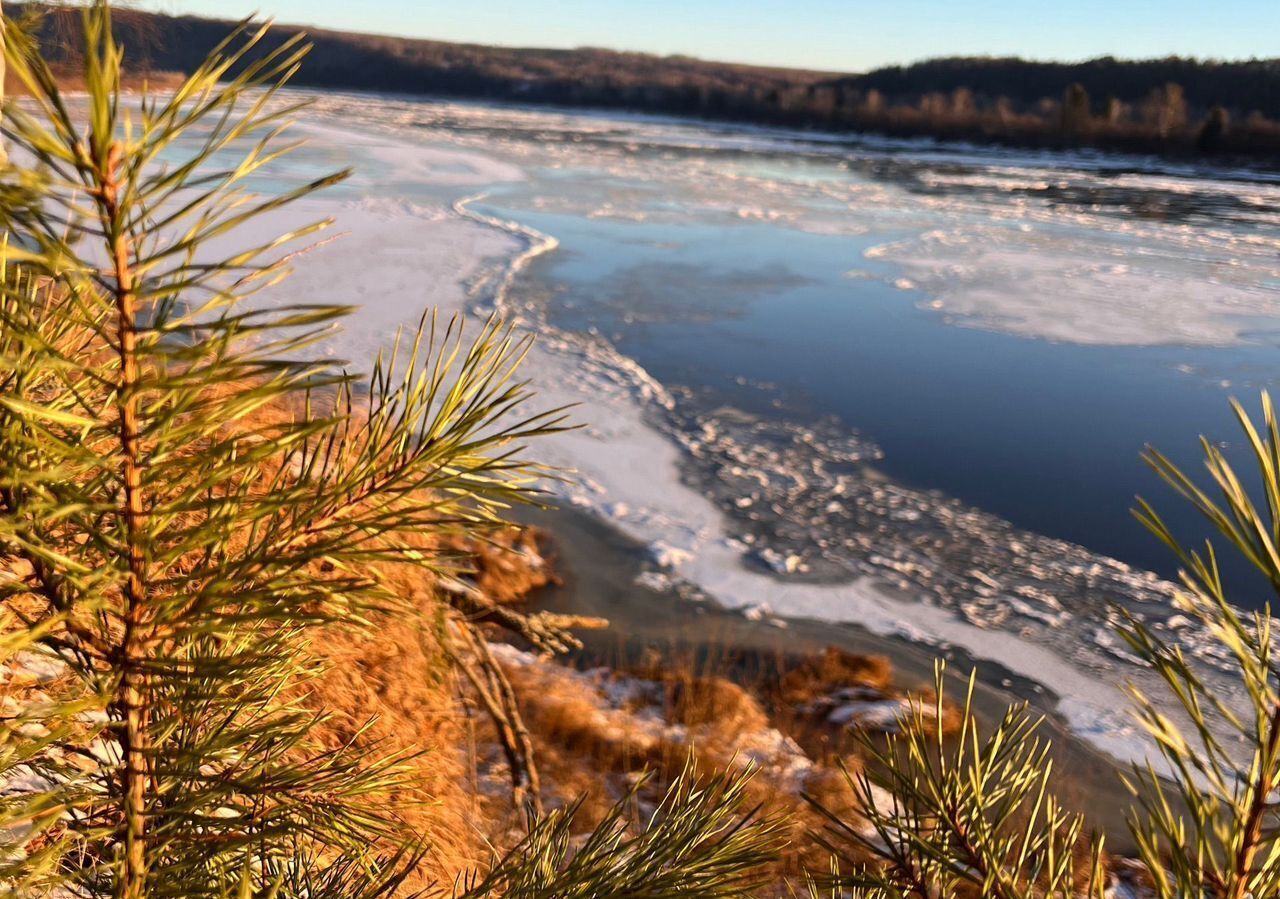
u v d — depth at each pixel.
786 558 11.29
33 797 0.76
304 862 1.00
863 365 19.03
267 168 35.34
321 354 13.79
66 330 0.74
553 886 0.94
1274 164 74.81
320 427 0.67
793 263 28.84
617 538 11.20
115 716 0.81
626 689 7.74
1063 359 20.23
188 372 0.59
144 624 0.70
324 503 0.78
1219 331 22.78
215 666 0.71
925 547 11.85
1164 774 7.57
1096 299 25.61
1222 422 16.75
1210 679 9.10
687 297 23.55
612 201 39.28
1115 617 10.33
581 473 12.77
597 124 96.81
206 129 36.00
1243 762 7.79
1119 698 8.86
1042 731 8.22
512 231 29.80
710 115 118.69
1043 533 12.45
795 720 7.58
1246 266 30.77
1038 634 9.98
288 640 0.96
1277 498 0.59
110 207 0.52
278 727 0.92
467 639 2.76
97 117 0.50
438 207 32.94
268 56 0.56
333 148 49.72
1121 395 18.03
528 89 136.12
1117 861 5.66
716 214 37.72
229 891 0.81
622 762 6.02
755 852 0.94
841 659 8.89
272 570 0.74
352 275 21.48
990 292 25.97
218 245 21.42
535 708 6.46
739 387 17.20
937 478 14.02
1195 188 57.78
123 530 0.70
